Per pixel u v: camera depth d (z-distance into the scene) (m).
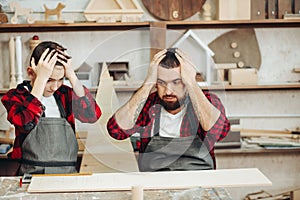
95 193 1.78
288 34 3.58
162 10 3.40
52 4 3.41
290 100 3.67
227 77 3.50
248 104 3.66
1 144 3.22
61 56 2.53
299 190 3.56
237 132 3.32
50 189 1.79
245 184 1.84
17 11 3.28
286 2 3.42
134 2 3.33
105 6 3.35
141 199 1.61
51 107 2.57
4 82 3.47
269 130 3.61
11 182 1.91
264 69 3.60
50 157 2.53
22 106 2.53
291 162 3.74
